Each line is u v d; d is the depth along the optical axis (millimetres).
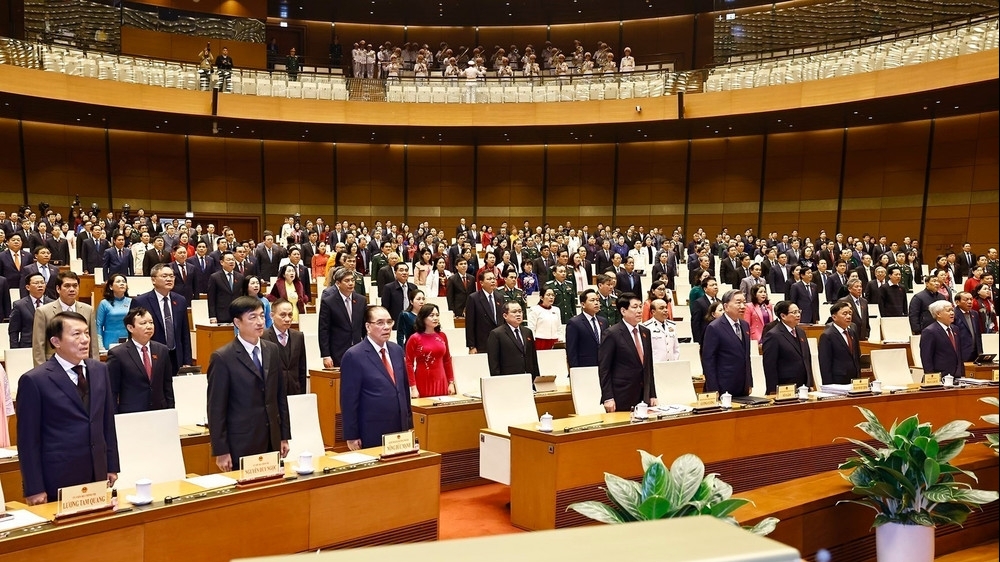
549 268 14000
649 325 7332
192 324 9812
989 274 11805
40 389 3582
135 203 21438
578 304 12742
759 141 21844
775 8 22328
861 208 20406
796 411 5945
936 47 15539
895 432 4715
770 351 6438
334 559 687
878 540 4699
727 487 3010
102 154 21000
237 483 3691
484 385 5539
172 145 21953
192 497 3467
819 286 12727
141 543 3234
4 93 16031
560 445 4762
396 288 8570
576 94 19984
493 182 23875
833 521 4945
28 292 7066
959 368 7320
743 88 18406
